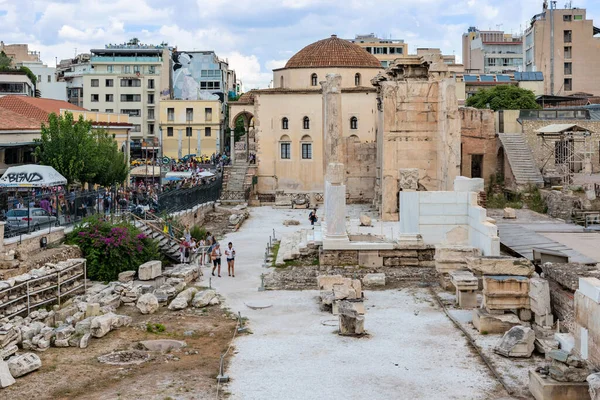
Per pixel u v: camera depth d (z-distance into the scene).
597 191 56.56
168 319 30.77
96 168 57.34
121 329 28.78
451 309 31.00
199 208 65.31
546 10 129.00
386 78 62.66
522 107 99.75
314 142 83.75
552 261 32.09
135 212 51.62
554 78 128.00
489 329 27.09
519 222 49.56
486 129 70.31
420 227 38.78
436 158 52.75
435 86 52.50
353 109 84.81
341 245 38.94
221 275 40.66
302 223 63.81
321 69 88.19
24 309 30.78
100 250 38.84
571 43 128.12
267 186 84.38
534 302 26.88
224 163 99.00
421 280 37.03
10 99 73.25
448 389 21.59
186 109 128.50
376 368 23.62
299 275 37.81
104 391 21.61
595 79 127.88
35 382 22.39
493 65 166.00
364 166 77.06
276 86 91.88
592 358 20.20
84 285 36.19
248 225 62.81
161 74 142.50
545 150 68.25
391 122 52.69
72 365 24.11
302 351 25.67
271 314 31.56
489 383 22.02
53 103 82.44
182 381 22.47
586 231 42.66
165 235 46.28
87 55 168.88
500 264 27.97
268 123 84.06
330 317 30.80
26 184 42.28
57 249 37.47
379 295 34.38
